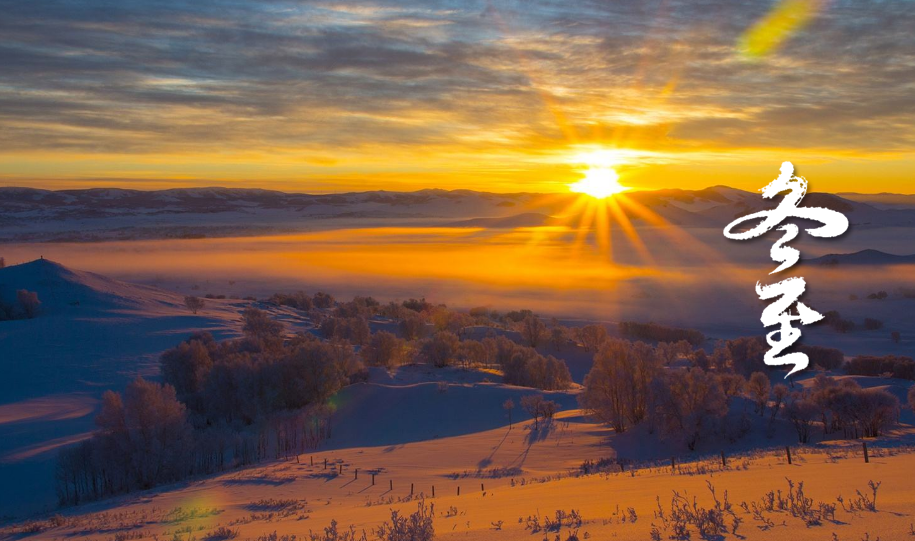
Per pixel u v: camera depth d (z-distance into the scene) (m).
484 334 160.12
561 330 154.25
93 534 26.50
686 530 12.30
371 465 46.22
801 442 51.19
